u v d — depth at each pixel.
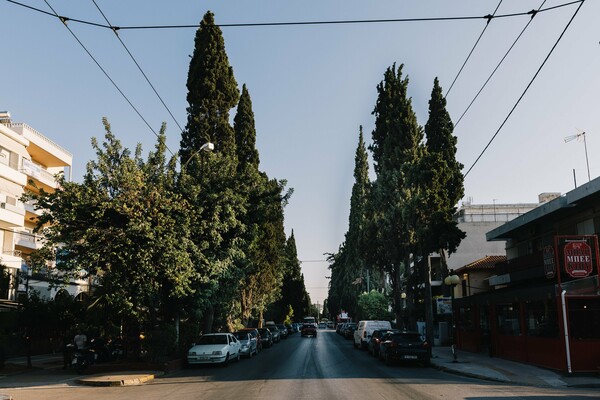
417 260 36.00
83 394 14.51
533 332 21.72
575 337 18.36
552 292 18.67
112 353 23.22
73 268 19.81
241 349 27.67
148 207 20.41
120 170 20.86
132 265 20.12
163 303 24.39
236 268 27.67
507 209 54.78
